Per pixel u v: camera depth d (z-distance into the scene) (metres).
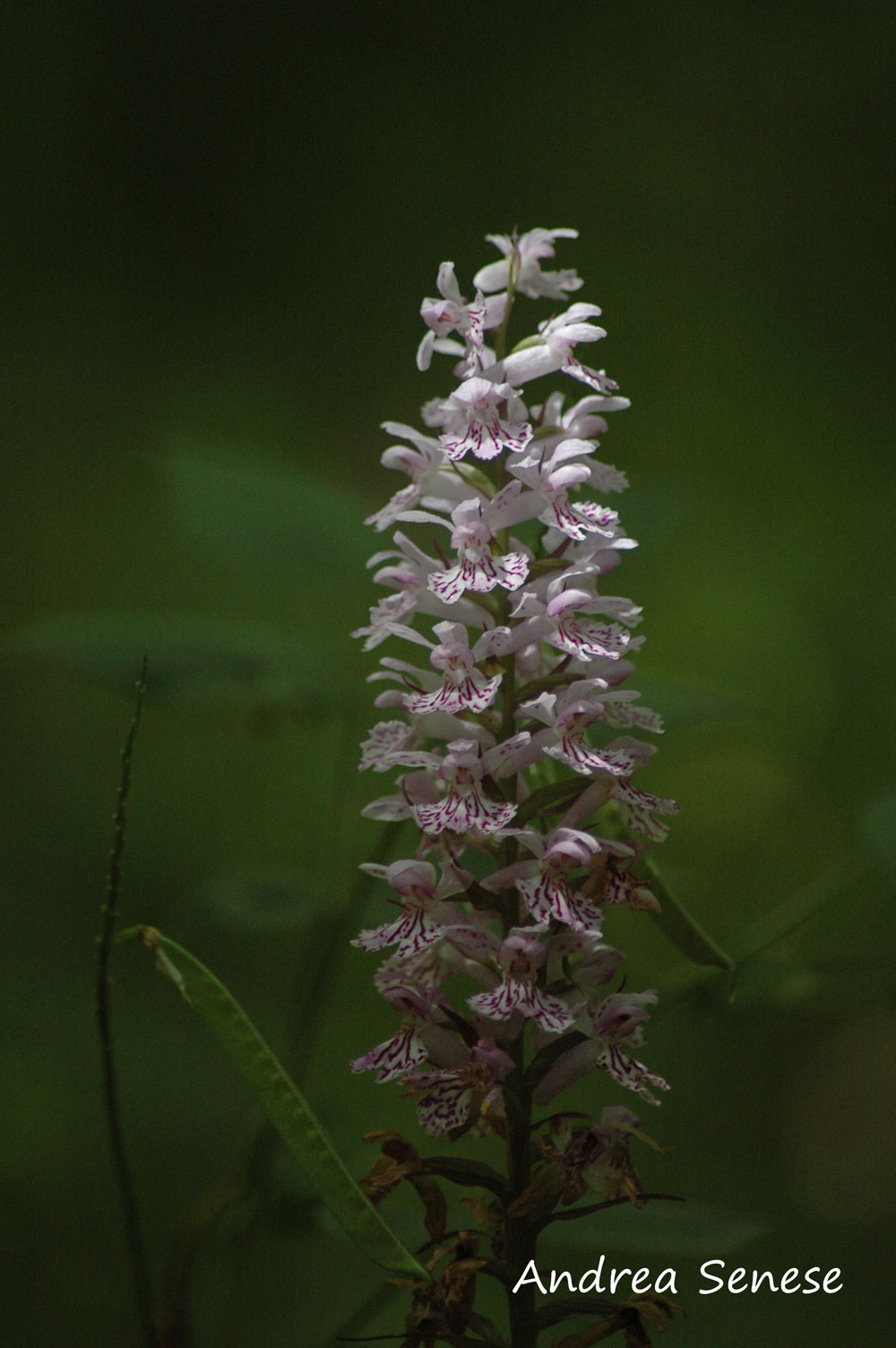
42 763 8.55
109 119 11.01
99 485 9.76
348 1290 5.54
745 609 9.41
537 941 2.25
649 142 11.23
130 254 10.71
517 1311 2.29
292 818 8.14
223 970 7.10
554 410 2.59
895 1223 6.50
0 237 10.55
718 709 3.19
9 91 10.88
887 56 11.38
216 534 3.59
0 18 11.03
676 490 3.51
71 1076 6.45
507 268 2.50
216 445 9.82
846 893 3.75
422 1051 2.36
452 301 2.39
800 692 9.04
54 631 3.54
